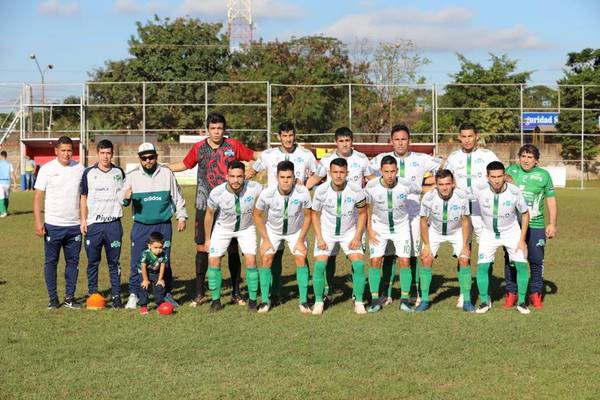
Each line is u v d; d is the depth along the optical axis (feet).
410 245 30.66
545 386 19.77
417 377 20.58
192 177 118.01
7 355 23.02
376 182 30.27
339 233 30.53
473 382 20.13
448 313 29.14
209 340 24.75
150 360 22.39
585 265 41.60
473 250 48.93
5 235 57.67
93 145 133.28
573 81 155.53
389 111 145.69
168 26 167.43
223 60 168.66
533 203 30.63
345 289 35.29
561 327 26.32
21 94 119.75
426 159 33.06
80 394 19.35
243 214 29.84
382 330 26.04
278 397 19.02
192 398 18.97
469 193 31.07
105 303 31.32
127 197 30.14
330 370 21.24
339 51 162.40
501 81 154.71
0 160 73.31
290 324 27.20
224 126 32.01
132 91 154.20
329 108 144.36
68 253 30.60
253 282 29.84
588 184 135.74
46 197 30.37
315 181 32.78
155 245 29.71
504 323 27.09
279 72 148.66
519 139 151.84
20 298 32.50
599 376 20.58
